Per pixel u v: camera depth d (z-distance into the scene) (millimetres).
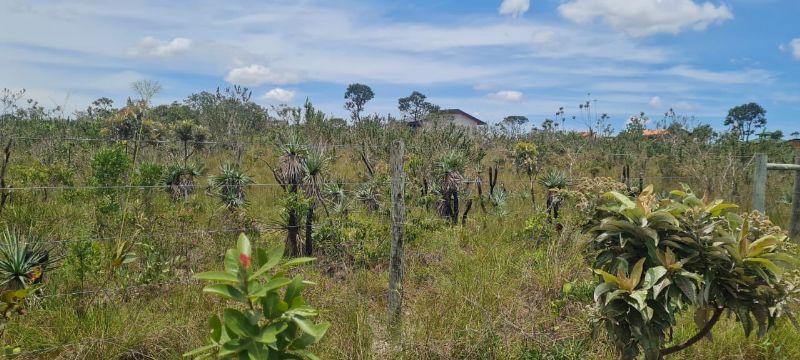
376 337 3932
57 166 7691
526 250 6008
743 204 10359
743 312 2727
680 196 3166
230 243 5902
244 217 6488
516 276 5203
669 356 3771
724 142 13258
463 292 4566
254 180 10047
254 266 4730
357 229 5914
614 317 2752
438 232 6676
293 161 6457
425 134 12773
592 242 3131
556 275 4945
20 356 3254
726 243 2688
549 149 15281
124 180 6660
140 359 3502
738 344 3928
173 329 3664
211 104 17016
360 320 3867
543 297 4766
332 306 4195
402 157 3998
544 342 3795
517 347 3766
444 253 6020
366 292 4867
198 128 12602
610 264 2941
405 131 14109
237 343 1857
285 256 5703
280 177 6492
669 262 2648
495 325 3982
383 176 8047
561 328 4082
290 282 2035
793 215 7484
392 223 4016
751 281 2658
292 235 5863
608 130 18516
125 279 4258
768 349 3957
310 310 2064
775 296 2689
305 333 2088
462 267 5387
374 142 12492
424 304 4371
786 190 11281
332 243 5777
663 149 15898
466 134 13945
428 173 8695
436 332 3863
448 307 4250
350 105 14922
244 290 1902
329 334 3734
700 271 2756
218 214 6777
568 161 12219
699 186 11523
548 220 6504
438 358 3646
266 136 13633
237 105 15734
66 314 3736
